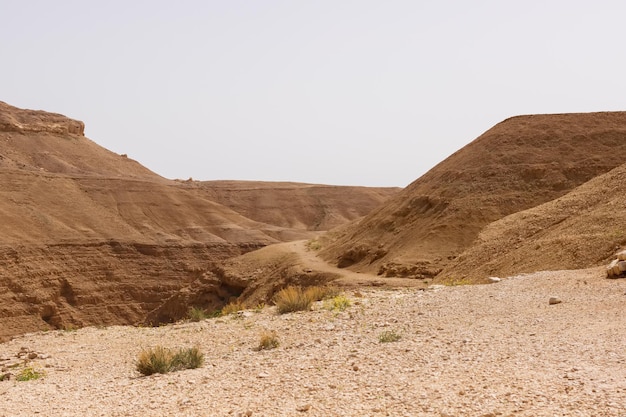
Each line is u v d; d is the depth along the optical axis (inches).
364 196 7027.6
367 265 2196.1
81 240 4323.3
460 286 871.1
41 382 594.9
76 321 3816.4
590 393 361.4
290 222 6604.3
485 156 2345.0
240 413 395.2
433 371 447.2
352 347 569.0
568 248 1181.7
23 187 4808.1
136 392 497.4
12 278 3651.6
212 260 4773.6
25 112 7534.5
